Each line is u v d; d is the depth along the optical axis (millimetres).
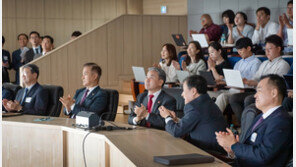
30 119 4164
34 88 5176
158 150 2732
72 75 8359
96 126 3506
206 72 6426
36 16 10773
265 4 8453
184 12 10016
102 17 11367
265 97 2770
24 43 9461
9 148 4090
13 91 5805
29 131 3939
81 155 3516
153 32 9156
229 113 6168
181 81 6797
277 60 6273
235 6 9008
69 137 3682
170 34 9352
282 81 2770
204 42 8125
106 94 4711
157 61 9195
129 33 8914
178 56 8367
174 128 3195
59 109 5176
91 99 4648
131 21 8930
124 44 8875
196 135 3275
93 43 8562
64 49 8266
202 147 3262
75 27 11148
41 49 9188
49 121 4020
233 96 5832
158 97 4125
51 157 3811
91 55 8555
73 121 4004
